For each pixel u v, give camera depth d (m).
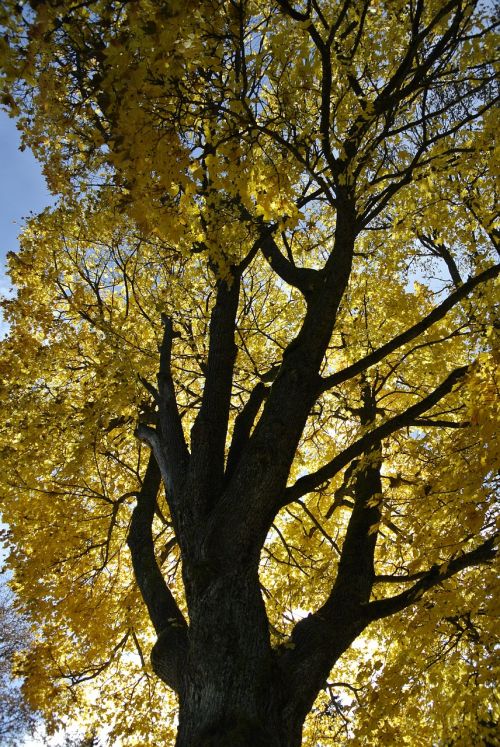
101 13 2.89
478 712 5.33
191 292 7.37
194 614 3.99
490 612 4.79
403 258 7.77
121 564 8.25
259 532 4.21
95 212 6.00
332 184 4.77
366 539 5.45
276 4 4.23
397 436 7.31
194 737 3.50
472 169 5.78
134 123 3.20
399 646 6.87
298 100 4.30
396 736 5.41
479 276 4.55
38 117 3.97
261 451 4.28
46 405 6.59
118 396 5.96
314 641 4.37
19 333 6.97
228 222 4.72
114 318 6.95
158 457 5.27
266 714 3.63
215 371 5.14
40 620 7.18
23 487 6.69
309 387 4.55
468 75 4.80
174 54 3.00
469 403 4.62
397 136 6.05
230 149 3.74
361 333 7.65
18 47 2.91
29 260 6.95
